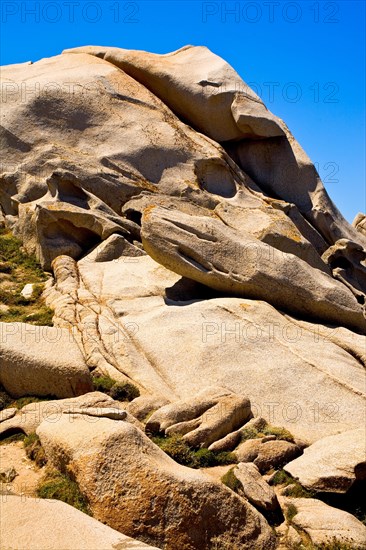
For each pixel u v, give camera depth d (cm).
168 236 1730
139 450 980
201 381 1437
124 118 2398
